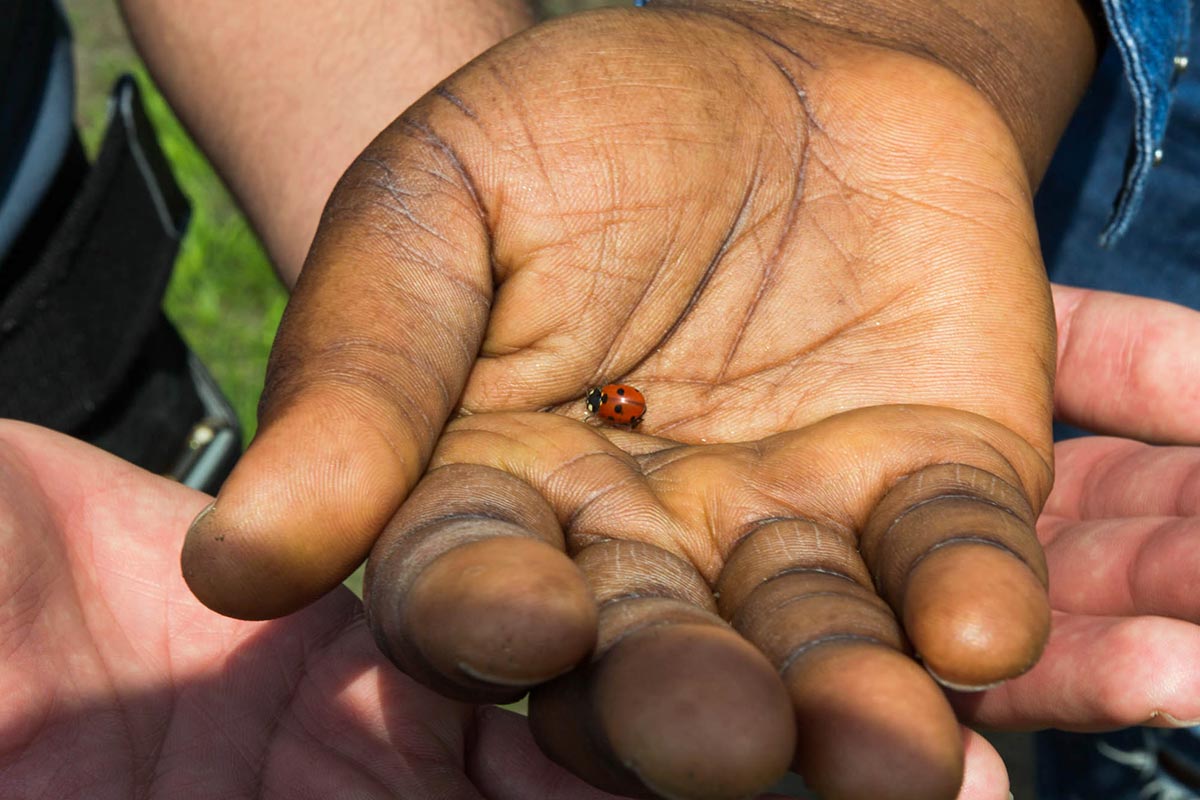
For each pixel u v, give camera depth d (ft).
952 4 1.28
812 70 1.18
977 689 0.95
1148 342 1.29
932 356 1.14
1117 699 1.05
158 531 1.12
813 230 1.16
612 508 1.04
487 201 1.10
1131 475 1.24
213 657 1.09
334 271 1.05
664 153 1.12
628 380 1.16
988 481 1.02
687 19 1.18
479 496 0.99
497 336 1.12
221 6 1.38
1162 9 1.28
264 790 1.06
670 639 0.91
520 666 0.91
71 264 1.29
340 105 1.35
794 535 1.02
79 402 1.31
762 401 1.15
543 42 1.13
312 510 0.97
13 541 1.06
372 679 1.08
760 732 0.89
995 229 1.16
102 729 1.06
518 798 1.06
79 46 3.01
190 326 2.40
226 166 1.41
